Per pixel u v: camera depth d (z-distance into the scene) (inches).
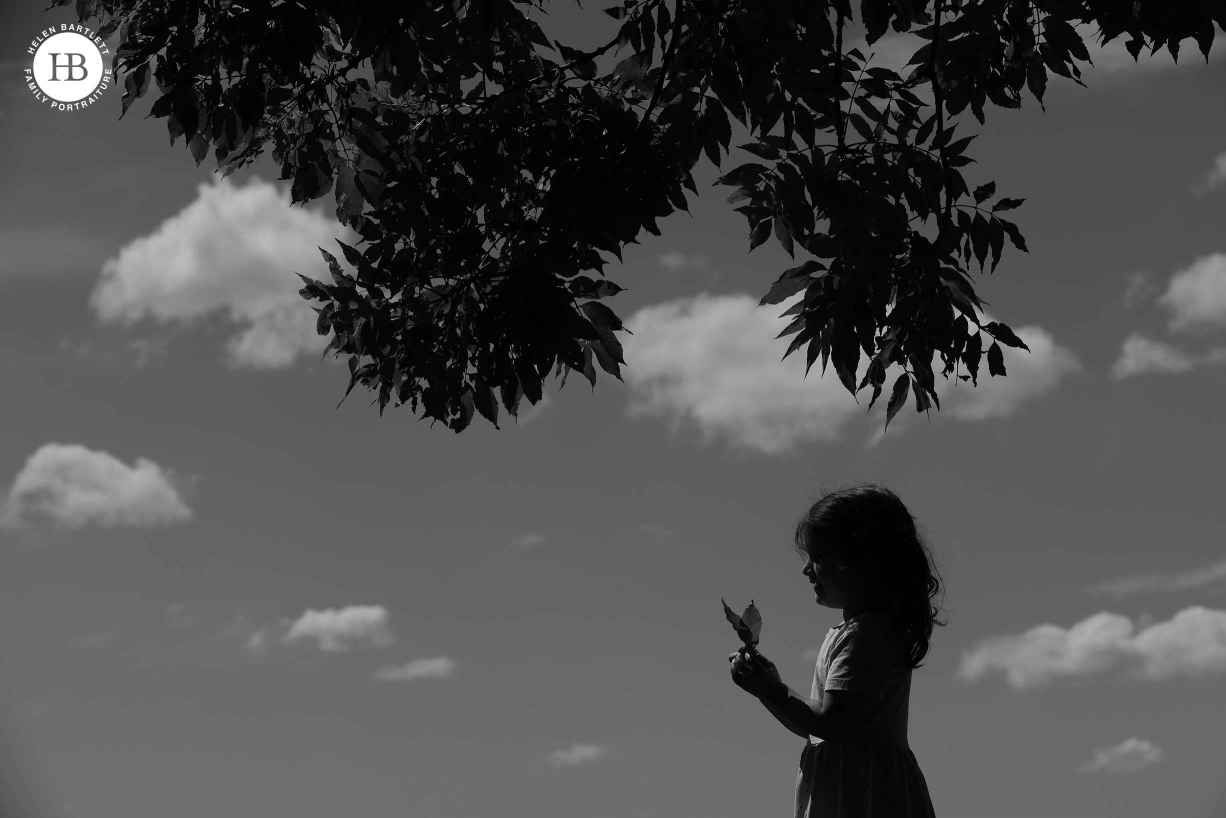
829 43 198.2
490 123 208.7
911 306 205.3
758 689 122.4
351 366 229.0
